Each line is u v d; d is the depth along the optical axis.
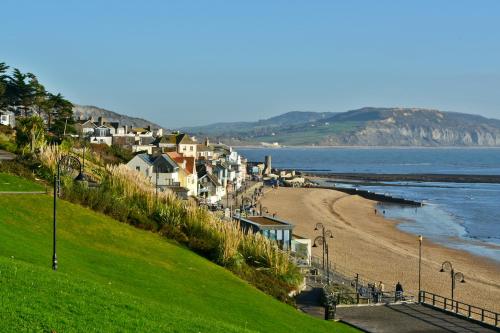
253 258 54.91
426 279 76.12
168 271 42.69
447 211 157.38
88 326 25.64
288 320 39.16
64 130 104.31
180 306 34.69
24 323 24.00
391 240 109.56
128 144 149.75
